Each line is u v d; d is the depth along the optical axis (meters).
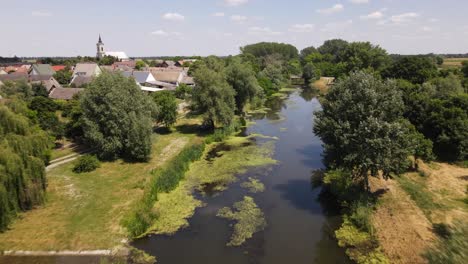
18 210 28.91
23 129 31.20
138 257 24.14
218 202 33.38
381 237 25.42
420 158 39.72
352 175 32.47
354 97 29.34
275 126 66.31
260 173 41.25
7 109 30.98
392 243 24.50
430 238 24.47
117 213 29.64
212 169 42.59
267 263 23.59
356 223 27.62
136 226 27.09
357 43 128.75
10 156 27.72
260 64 161.38
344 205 30.98
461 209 28.77
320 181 38.34
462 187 33.56
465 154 40.94
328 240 26.38
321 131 34.09
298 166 43.47
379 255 23.45
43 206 30.73
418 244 23.88
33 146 30.80
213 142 55.22
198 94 58.59
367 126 26.98
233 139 56.94
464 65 83.38
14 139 29.03
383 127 26.73
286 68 157.75
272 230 28.03
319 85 130.88
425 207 29.16
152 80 107.75
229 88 61.28
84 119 43.56
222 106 58.38
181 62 191.38
